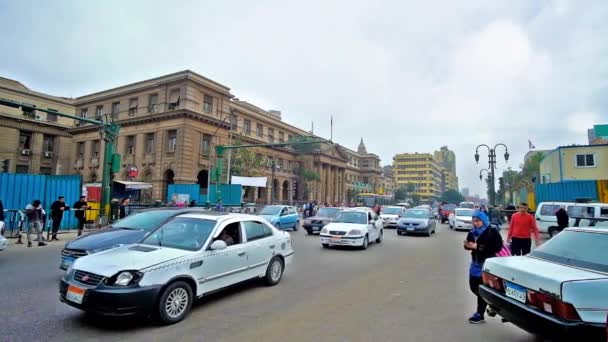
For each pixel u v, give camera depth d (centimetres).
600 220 961
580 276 379
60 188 1822
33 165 4612
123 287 481
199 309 597
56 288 695
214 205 2972
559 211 1391
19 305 589
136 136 4241
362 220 1482
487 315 589
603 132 3069
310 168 6694
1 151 4338
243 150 4538
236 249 670
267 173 5772
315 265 1022
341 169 8288
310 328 516
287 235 856
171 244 617
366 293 718
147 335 478
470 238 573
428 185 14400
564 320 354
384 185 11494
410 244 1587
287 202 5600
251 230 739
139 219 928
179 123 3894
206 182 4231
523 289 413
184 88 3928
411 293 724
